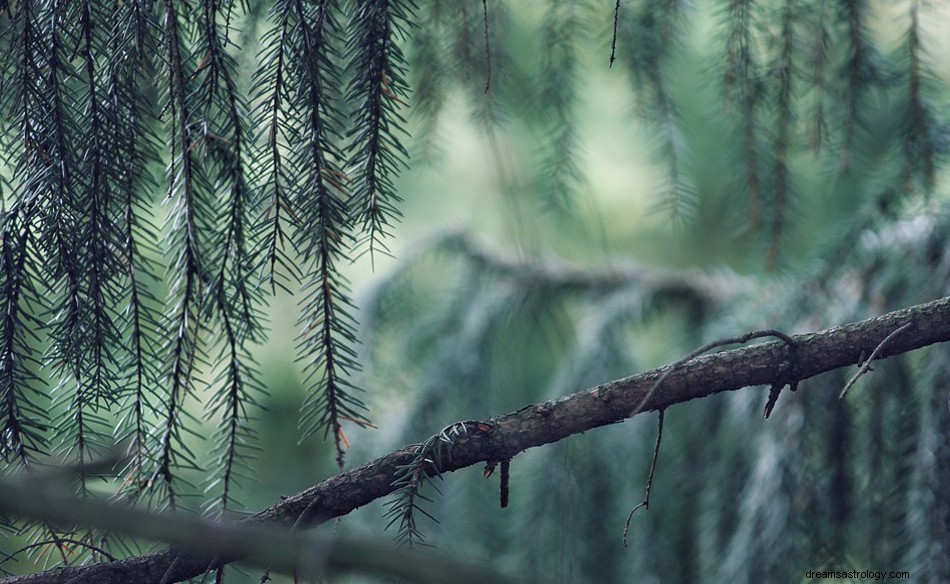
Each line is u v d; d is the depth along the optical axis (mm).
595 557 2197
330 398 1531
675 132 2029
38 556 1587
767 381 1533
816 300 2045
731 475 2100
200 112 1509
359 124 1524
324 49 1517
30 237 1520
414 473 1522
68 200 1517
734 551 1998
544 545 2189
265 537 1384
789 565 1970
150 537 1369
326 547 1385
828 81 1910
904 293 1994
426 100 2002
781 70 1884
